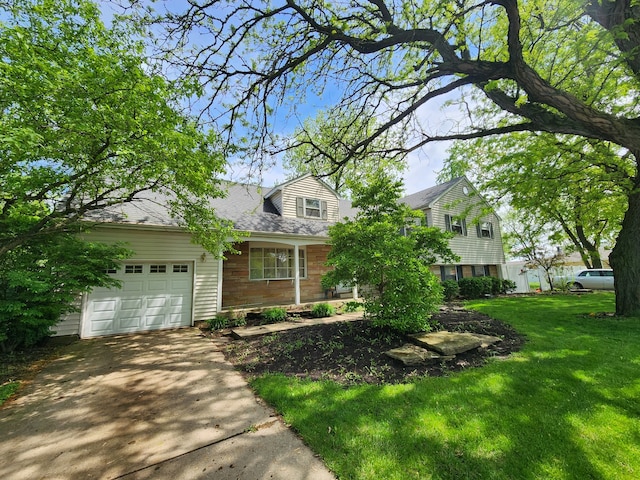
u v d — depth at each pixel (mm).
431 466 2084
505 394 3102
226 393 3668
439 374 3797
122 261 7754
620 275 6953
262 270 11367
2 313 5004
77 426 2945
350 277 6086
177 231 8461
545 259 15023
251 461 2297
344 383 3678
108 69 4551
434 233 5910
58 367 4852
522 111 4941
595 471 1933
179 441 2625
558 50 5176
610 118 4086
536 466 2012
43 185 5066
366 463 2162
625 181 6812
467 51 5262
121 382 4137
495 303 10547
